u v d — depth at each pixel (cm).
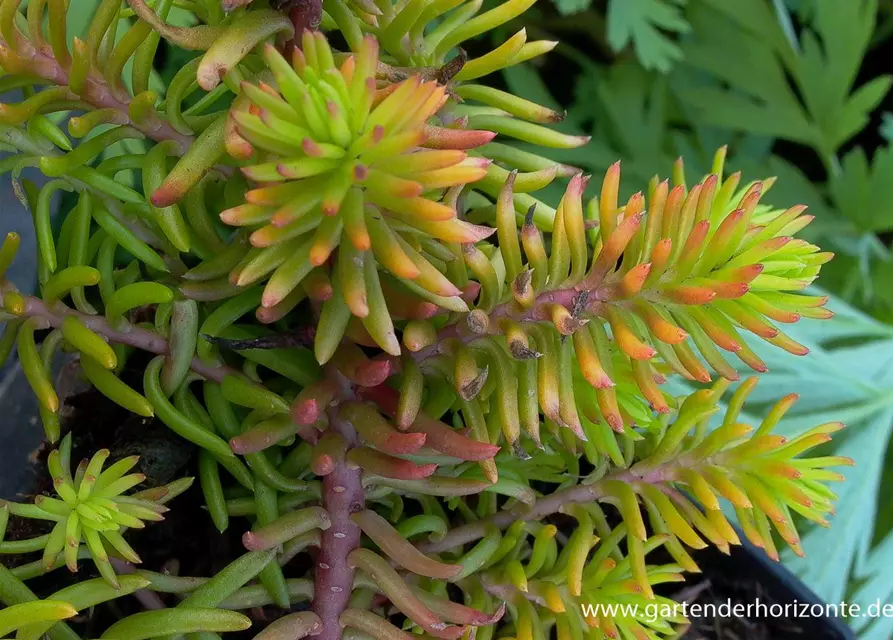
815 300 20
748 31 37
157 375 20
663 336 19
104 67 19
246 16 19
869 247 37
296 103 18
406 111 18
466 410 20
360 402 20
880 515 33
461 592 23
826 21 36
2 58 19
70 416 24
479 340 20
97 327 20
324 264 19
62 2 18
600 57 43
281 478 20
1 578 19
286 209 18
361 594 21
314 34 18
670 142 39
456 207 21
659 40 35
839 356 30
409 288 20
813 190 37
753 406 29
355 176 17
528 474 23
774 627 25
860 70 45
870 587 28
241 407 22
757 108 37
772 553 22
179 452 23
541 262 20
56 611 18
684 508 22
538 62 42
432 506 22
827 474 21
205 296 20
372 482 20
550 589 21
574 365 21
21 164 20
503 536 22
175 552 23
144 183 19
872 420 29
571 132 37
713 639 25
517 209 21
